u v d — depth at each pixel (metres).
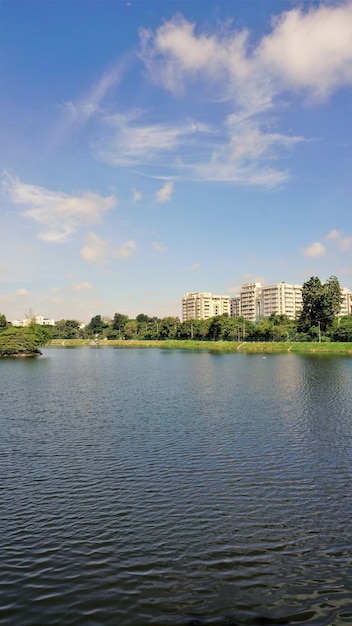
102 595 15.64
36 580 16.47
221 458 30.06
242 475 26.89
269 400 52.91
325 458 30.09
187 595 15.65
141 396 57.06
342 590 15.90
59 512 21.97
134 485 25.36
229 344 195.00
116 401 53.12
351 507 22.48
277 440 34.53
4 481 26.08
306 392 59.22
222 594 15.70
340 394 57.28
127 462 29.33
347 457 30.33
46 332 168.50
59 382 73.56
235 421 41.22
